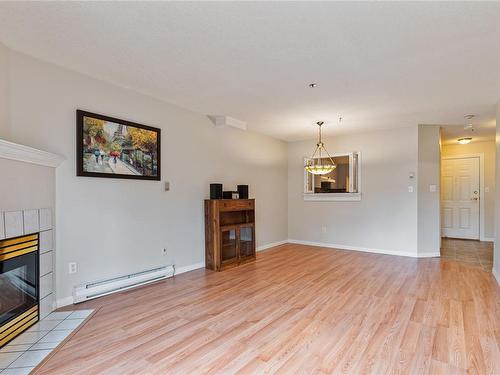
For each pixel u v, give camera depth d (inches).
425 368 72.1
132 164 133.6
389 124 195.5
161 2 71.2
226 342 85.4
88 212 118.2
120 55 100.5
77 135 113.4
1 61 91.9
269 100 147.0
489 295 122.6
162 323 97.6
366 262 182.2
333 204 233.0
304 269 166.1
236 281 143.9
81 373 70.8
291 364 74.4
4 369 72.4
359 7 73.2
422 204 198.2
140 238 137.9
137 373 70.9
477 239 263.1
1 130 92.2
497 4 71.2
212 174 179.8
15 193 88.0
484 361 75.0
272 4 72.1
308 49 95.3
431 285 136.3
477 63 104.3
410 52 96.7
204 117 174.2
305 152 248.2
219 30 84.2
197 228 168.2
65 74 110.9
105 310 107.9
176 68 110.8
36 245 97.3
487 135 233.0
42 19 78.9
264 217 227.5
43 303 100.7
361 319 100.3
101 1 71.0
